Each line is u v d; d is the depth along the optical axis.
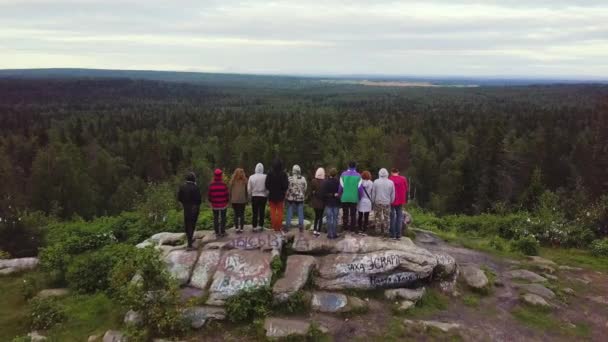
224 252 10.40
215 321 8.61
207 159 59.25
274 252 10.32
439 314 9.49
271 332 8.25
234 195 10.97
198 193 10.55
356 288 9.88
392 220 11.47
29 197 39.88
